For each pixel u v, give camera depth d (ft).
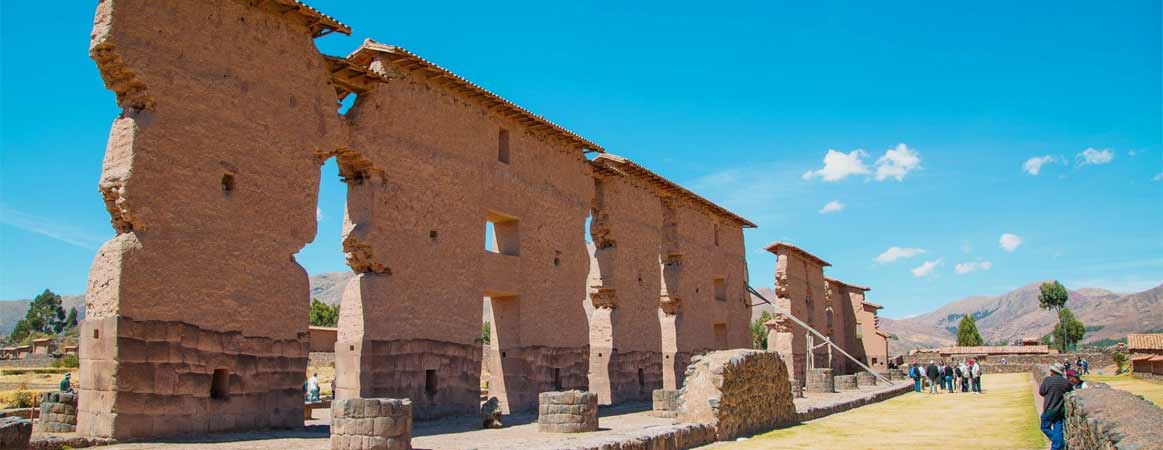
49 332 475.72
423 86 68.90
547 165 87.10
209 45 51.03
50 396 51.34
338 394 60.80
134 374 44.39
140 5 47.14
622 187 103.50
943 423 68.80
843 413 83.35
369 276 61.87
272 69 55.26
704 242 123.44
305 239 56.29
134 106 47.26
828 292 190.29
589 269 93.15
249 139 52.85
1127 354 183.11
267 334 52.65
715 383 57.57
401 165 65.31
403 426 41.88
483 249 74.59
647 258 107.14
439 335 67.36
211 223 49.67
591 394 58.23
